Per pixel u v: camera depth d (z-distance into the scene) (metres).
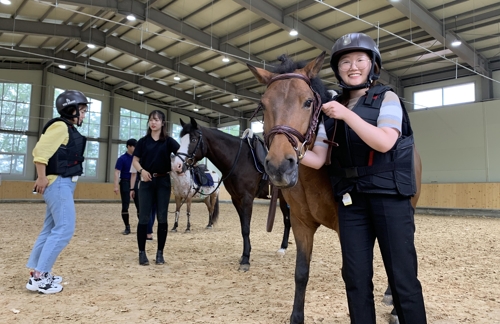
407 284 1.52
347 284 1.64
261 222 10.64
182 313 2.67
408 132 1.66
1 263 4.23
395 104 1.59
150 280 3.62
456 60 15.00
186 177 7.79
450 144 14.71
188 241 6.49
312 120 1.78
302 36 12.91
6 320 2.47
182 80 20.28
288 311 2.72
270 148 1.68
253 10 11.70
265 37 14.34
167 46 16.36
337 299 3.03
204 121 26.11
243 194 4.41
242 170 4.43
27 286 3.09
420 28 12.73
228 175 4.42
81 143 3.28
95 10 13.75
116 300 2.95
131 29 15.10
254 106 23.20
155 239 6.59
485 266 4.41
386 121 1.53
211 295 3.14
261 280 3.69
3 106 19.28
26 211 12.48
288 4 11.99
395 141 1.50
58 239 3.08
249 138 4.63
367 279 1.62
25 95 19.84
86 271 3.94
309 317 2.59
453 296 3.13
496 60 14.64
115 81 21.80
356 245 1.63
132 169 6.55
